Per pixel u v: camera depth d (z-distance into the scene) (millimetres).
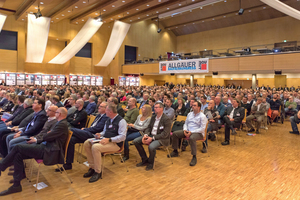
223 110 5750
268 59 15414
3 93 7723
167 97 5336
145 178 3453
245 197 2885
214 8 23047
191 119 4445
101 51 24719
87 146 3457
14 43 19703
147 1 16766
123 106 7172
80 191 3014
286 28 21766
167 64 20719
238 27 24969
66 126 3209
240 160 4277
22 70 20062
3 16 15711
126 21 22297
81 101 4719
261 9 20891
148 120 4320
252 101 7309
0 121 5148
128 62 25781
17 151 2939
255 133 6617
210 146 5258
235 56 16922
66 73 23094
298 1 18484
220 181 3357
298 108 8805
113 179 3410
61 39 22500
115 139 3480
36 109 3809
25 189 3041
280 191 3045
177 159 4344
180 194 2959
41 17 17078
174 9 20297
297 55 14148
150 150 3785
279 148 5059
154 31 28641
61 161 3133
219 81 24719
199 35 28438
